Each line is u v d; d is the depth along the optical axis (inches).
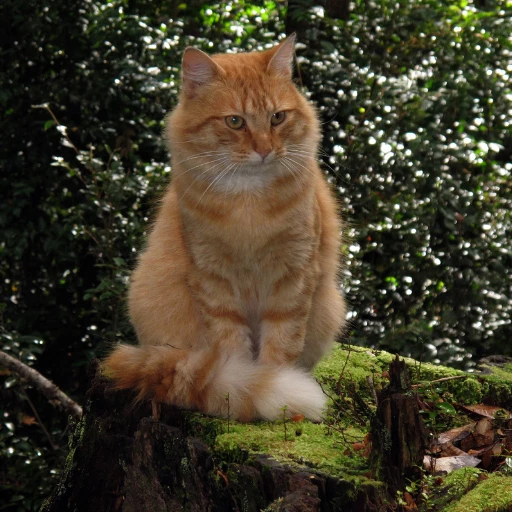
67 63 324.2
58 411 306.3
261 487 122.6
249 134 161.9
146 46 315.0
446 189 314.0
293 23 335.6
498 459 140.9
